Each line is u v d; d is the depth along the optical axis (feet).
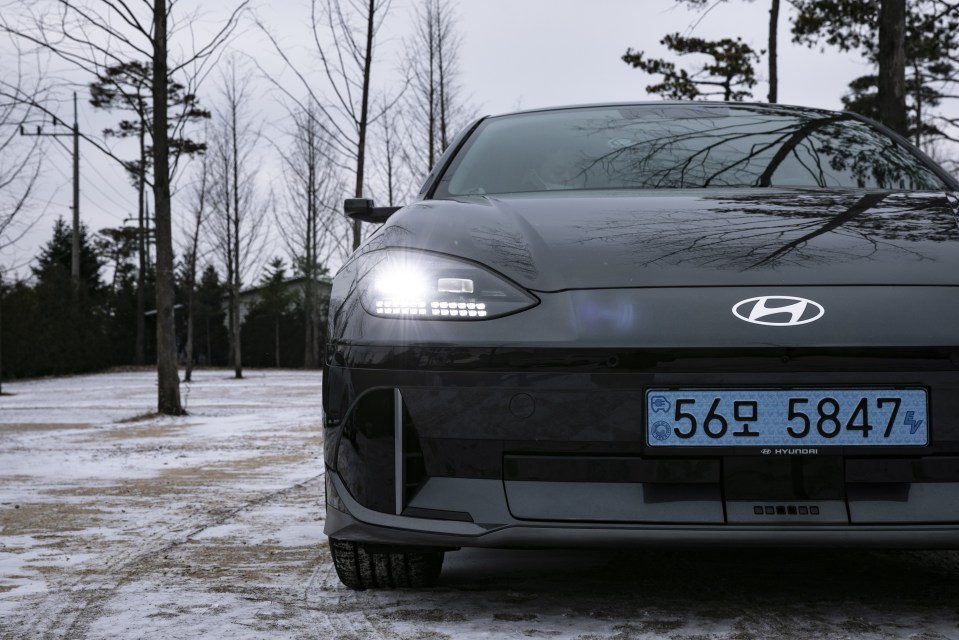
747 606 6.50
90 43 37.24
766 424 5.63
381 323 6.14
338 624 6.22
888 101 33.01
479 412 5.84
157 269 38.06
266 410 40.22
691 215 6.86
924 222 6.61
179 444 23.73
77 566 8.63
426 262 6.40
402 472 5.98
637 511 5.69
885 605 6.50
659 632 5.84
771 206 7.02
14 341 104.68
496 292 6.03
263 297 169.58
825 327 5.61
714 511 5.65
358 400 6.12
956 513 5.59
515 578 7.52
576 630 5.91
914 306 5.70
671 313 5.74
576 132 9.41
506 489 5.83
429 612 6.46
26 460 19.93
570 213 7.00
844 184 8.29
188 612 6.66
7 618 6.64
